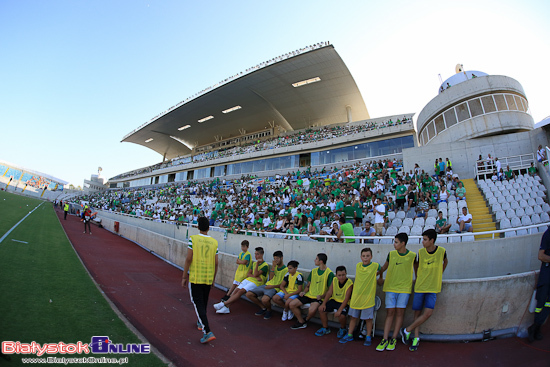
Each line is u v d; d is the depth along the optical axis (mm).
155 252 14359
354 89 40688
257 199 21906
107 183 79438
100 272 8859
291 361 4516
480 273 6332
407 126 27422
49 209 35000
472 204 12711
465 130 18062
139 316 5684
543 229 9641
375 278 5293
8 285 5891
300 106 44969
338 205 12961
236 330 5664
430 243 5027
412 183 14312
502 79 17734
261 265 6871
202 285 5078
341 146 31172
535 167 13719
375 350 4938
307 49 33438
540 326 4773
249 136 54531
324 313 5629
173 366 3992
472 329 5137
